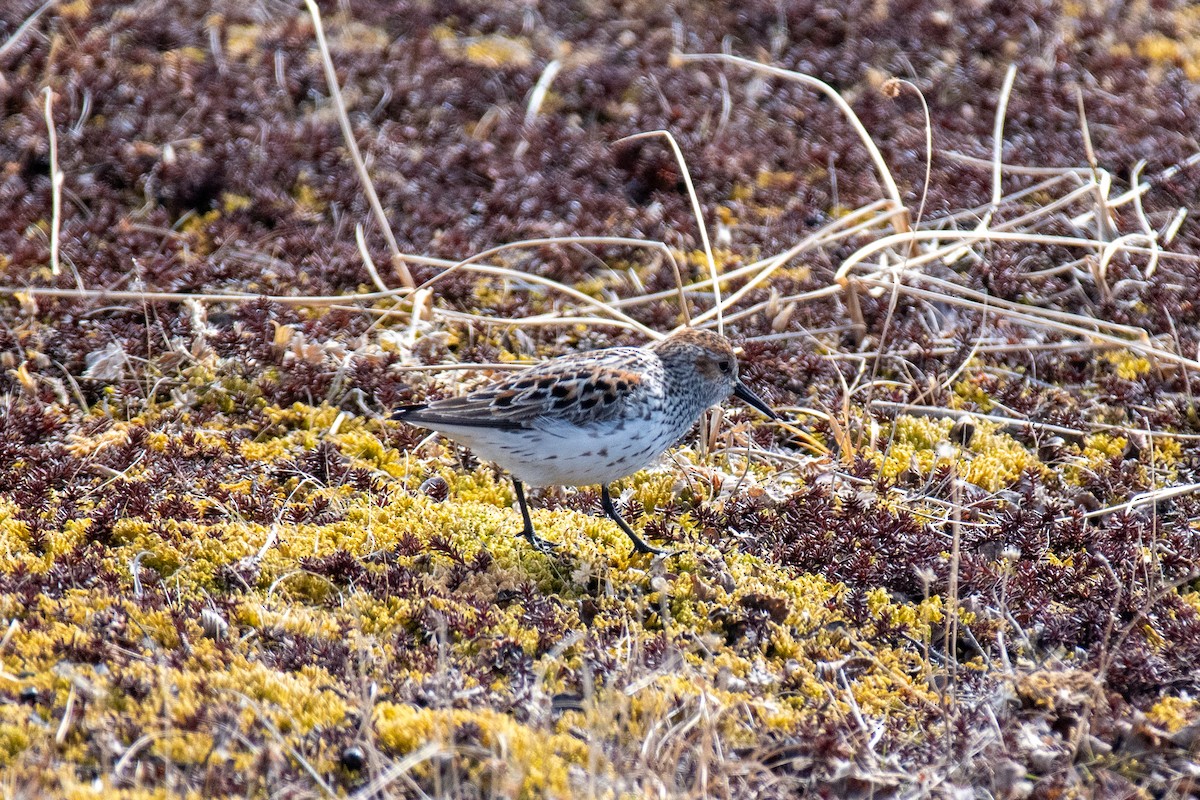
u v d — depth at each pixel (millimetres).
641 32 20516
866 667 9453
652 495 11828
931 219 16359
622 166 17344
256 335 13680
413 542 10523
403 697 8594
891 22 20188
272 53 19266
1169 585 10281
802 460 12328
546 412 10250
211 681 8555
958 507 9953
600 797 7480
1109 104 18375
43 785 7469
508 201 16578
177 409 12789
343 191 16562
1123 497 12047
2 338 13438
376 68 19094
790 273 15492
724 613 9859
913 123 18234
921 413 13352
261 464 11836
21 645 8812
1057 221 16109
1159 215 16172
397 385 13195
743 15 20500
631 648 9297
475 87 18812
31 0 19625
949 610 9508
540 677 8945
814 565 10664
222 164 16797
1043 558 11000
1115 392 13500
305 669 8828
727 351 11492
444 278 15000
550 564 10461
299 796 7523
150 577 9945
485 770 7820
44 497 11023
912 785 8102
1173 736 8516
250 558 10219
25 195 16172
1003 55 19766
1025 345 13883
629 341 14289
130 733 8008
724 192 17047
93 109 17781
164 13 19891
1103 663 8906
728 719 8516
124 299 14281
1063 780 8148
